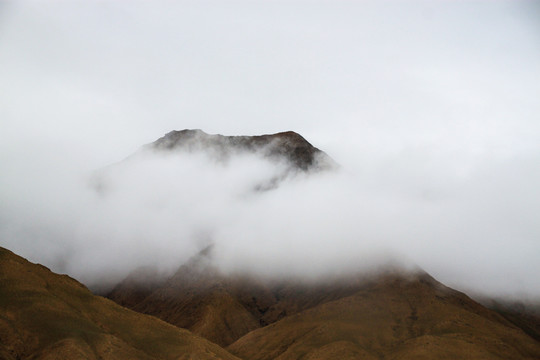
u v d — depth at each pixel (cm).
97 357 13250
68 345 12838
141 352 14512
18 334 12950
